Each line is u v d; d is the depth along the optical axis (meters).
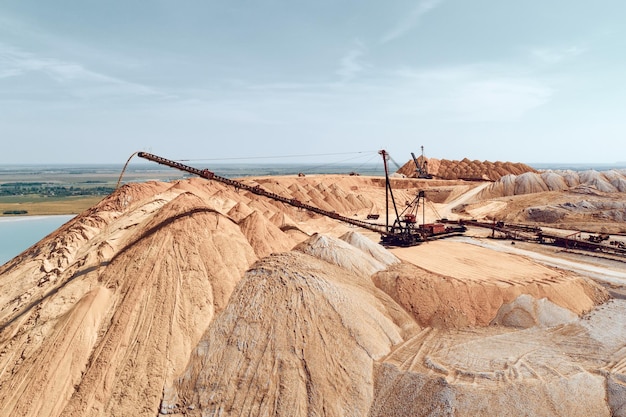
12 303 32.72
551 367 25.94
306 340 26.27
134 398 23.83
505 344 28.97
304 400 23.14
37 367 24.30
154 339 26.62
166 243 32.94
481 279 38.03
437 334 30.33
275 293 29.42
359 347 26.75
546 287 35.66
